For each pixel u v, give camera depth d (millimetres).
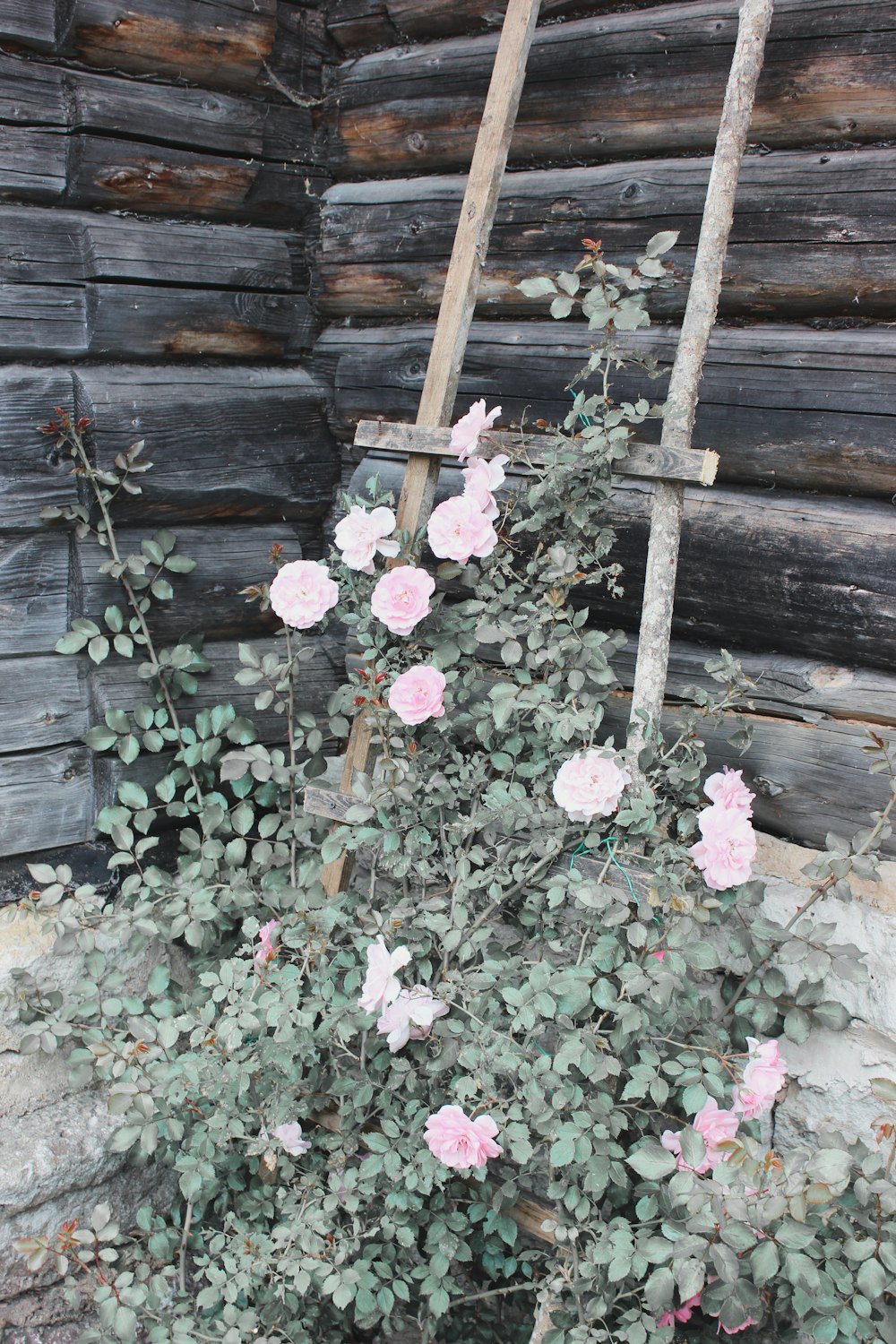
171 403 2266
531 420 2246
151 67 2234
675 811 1884
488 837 2020
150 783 2318
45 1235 2141
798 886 1968
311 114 2553
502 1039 1769
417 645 2041
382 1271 1906
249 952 2004
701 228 1908
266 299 2463
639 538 2119
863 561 1853
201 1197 2176
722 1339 1939
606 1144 1706
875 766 1744
